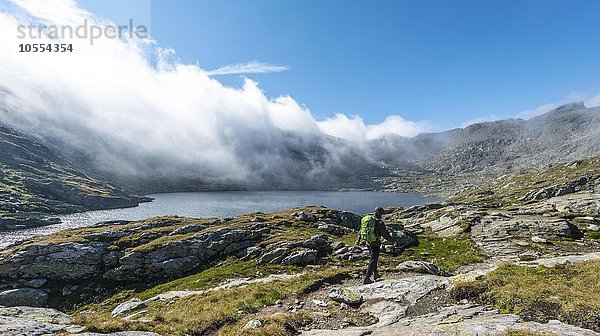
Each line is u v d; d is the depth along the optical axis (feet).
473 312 41.78
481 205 562.25
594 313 34.91
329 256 180.75
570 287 43.98
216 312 55.72
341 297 55.72
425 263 92.89
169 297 118.83
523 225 195.31
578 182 526.57
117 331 42.14
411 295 51.72
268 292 67.21
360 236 64.13
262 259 181.88
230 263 188.75
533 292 42.55
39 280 181.37
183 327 49.34
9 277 182.09
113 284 183.32
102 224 295.28
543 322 36.19
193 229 249.34
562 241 163.02
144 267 190.60
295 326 45.42
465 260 138.92
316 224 263.70
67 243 205.77
